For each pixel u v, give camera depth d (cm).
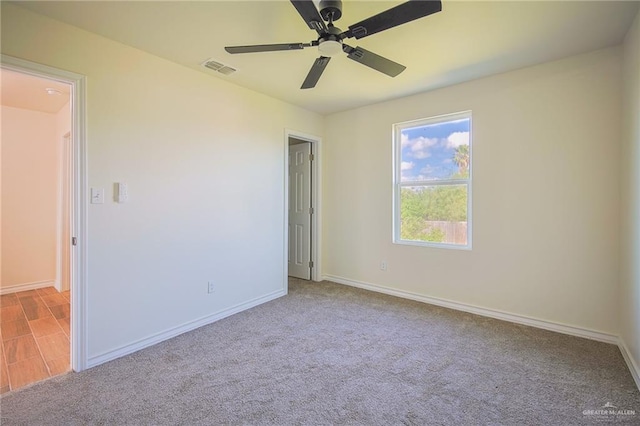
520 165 298
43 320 315
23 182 412
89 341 226
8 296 389
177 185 280
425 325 298
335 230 451
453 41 242
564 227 279
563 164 277
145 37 234
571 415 174
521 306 302
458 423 169
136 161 252
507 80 303
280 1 192
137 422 169
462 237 344
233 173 329
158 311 267
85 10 200
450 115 341
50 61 208
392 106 386
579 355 239
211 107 307
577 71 269
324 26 180
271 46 193
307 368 223
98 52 230
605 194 260
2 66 190
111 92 237
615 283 256
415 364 229
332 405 183
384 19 166
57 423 168
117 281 241
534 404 183
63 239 406
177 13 204
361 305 355
